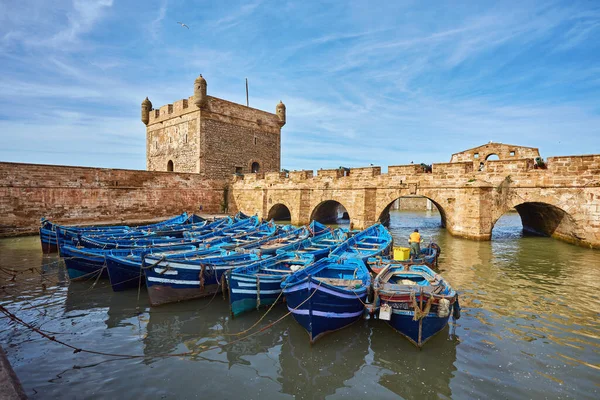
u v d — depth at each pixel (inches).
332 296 390.6
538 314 470.3
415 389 315.0
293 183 1445.6
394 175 1173.7
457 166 1042.1
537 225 1202.0
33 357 375.2
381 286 422.3
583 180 864.9
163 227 1024.9
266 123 1987.0
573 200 879.1
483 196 979.9
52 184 1207.6
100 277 644.7
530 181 928.9
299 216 1381.6
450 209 1059.9
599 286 585.0
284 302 516.7
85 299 544.7
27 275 676.7
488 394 305.3
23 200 1145.4
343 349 387.5
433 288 411.5
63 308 509.7
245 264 553.6
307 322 389.4
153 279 486.3
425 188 1107.9
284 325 450.6
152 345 401.4
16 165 1133.7
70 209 1246.3
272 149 2033.7
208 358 373.1
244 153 1849.2
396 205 2856.8
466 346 386.6
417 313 365.1
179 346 398.9
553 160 901.8
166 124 1834.4
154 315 478.6
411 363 357.1
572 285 591.5
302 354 378.6
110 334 428.8
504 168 966.4
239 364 361.1
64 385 324.2
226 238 818.8
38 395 308.7
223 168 1736.0
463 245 932.0
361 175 1250.0
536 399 297.3
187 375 341.1
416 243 642.8
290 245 688.4
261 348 393.4
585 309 487.2
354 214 1248.2
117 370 350.0
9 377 235.8
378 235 882.1
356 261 557.9
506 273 665.0
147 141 1974.7
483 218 981.2
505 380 324.5
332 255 615.8
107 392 313.4
